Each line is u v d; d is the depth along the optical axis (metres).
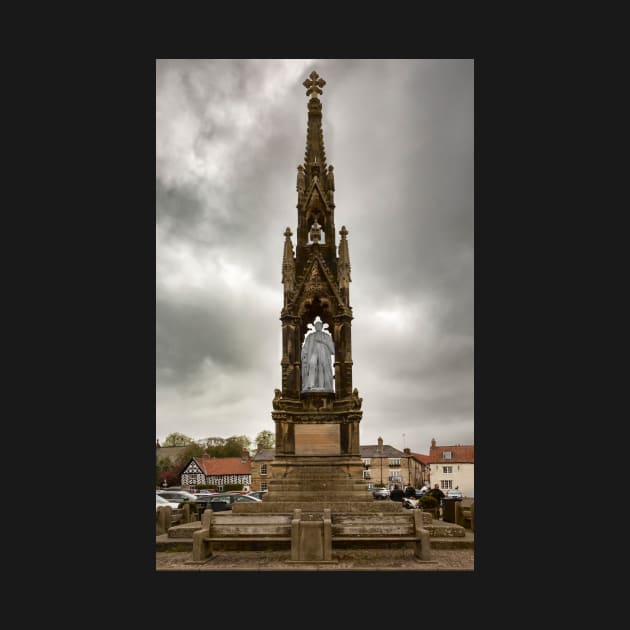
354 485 26.62
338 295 29.42
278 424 27.81
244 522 21.77
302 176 31.45
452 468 129.62
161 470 135.75
